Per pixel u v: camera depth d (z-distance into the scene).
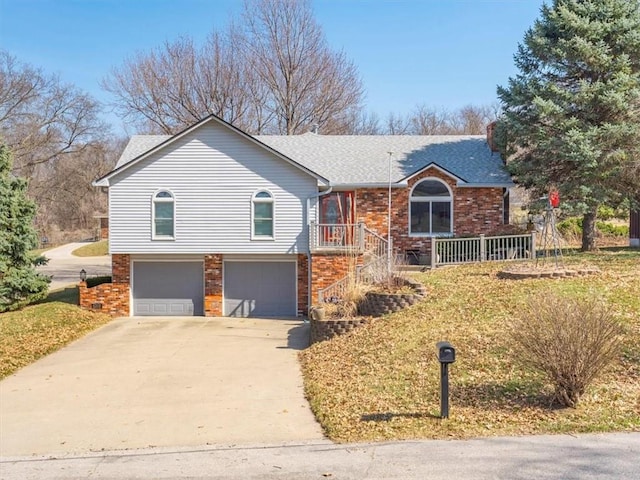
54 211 65.81
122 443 8.42
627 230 30.78
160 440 8.48
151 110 44.59
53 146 50.34
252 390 11.38
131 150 26.34
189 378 12.65
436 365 10.74
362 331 14.49
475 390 9.23
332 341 14.79
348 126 48.41
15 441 8.73
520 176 23.72
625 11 21.72
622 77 21.17
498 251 20.89
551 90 22.30
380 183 24.22
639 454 6.48
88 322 20.69
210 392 11.35
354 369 11.72
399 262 21.70
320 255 21.25
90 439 8.70
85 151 55.25
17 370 14.23
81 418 9.89
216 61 44.72
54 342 17.36
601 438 7.05
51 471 7.14
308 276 22.53
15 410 10.61
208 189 22.36
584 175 21.78
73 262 45.56
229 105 45.31
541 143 22.23
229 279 23.08
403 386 9.97
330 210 25.02
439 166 24.20
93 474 6.93
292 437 8.25
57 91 49.34
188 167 22.34
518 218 34.28
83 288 22.62
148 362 14.54
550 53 22.61
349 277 17.80
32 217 22.94
